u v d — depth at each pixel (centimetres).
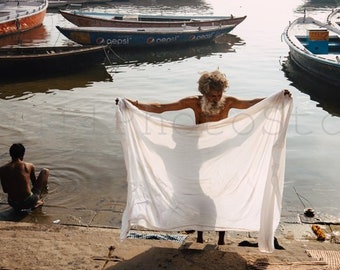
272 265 356
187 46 2169
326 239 598
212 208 402
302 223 648
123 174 823
